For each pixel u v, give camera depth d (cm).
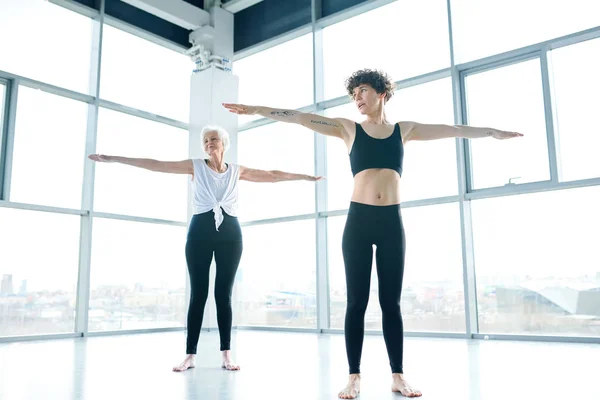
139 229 711
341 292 655
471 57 591
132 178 714
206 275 352
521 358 379
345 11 683
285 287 712
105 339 581
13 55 611
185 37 798
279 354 422
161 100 762
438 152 593
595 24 512
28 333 592
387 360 381
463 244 552
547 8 543
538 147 532
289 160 733
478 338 535
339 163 681
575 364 346
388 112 639
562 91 527
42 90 634
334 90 701
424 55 620
